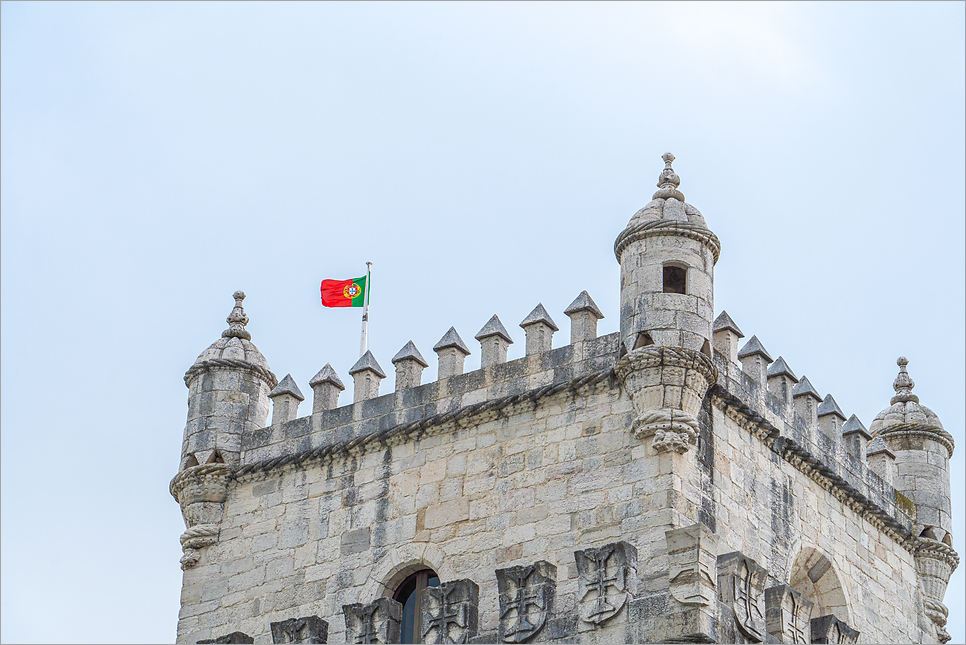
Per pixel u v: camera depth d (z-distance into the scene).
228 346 52.53
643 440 43.59
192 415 51.62
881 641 49.44
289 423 50.31
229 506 50.06
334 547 47.56
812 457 48.06
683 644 40.41
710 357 44.25
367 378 49.56
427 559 45.78
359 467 48.16
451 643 43.72
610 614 41.56
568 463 44.62
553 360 46.16
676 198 47.00
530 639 42.66
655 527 42.47
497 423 46.31
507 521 44.94
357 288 53.75
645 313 44.78
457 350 48.31
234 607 48.47
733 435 45.56
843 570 48.62
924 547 52.59
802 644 43.66
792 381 49.06
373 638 44.75
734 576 41.84
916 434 54.72
